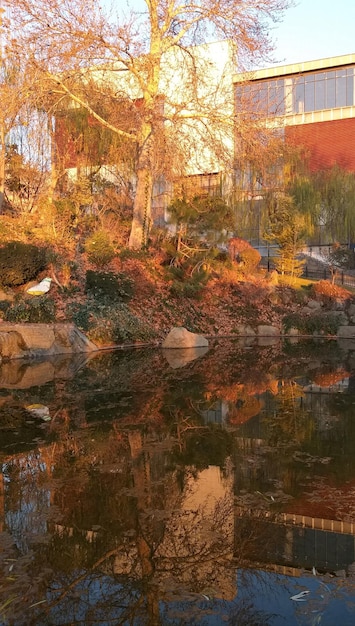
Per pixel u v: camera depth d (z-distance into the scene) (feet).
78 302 48.08
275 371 33.42
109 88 62.80
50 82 57.52
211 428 18.20
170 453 15.24
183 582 8.40
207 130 58.44
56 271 50.03
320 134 126.93
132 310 53.78
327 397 24.31
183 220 61.26
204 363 37.11
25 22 52.21
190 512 11.00
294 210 82.48
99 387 26.11
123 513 10.95
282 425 18.74
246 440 16.72
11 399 22.68
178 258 65.00
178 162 58.70
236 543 9.70
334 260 91.09
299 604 7.85
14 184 70.85
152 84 59.67
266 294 73.82
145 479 12.99
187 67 62.03
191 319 61.57
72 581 8.42
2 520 10.59
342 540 9.78
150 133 60.03
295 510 11.15
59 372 31.17
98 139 74.02
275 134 61.00
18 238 53.72
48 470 13.65
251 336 65.21
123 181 77.05
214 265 71.41
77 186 67.26
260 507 11.30
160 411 20.75
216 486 12.54
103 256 55.57
